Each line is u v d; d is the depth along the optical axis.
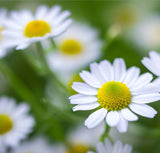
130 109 0.16
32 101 0.20
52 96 0.21
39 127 0.21
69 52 0.23
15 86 0.20
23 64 0.23
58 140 0.21
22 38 0.19
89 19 0.27
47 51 0.21
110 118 0.15
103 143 0.16
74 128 0.21
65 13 0.19
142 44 0.25
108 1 0.28
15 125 0.20
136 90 0.16
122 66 0.16
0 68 0.20
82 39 0.24
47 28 0.19
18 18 0.19
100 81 0.16
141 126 0.20
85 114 0.18
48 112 0.20
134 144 0.21
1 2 0.28
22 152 0.21
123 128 0.15
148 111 0.15
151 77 0.16
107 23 0.27
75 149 0.20
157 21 0.27
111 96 0.16
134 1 0.30
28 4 0.28
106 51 0.23
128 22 0.28
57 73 0.21
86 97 0.16
